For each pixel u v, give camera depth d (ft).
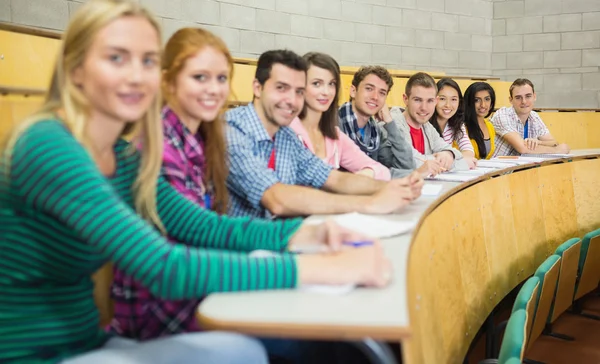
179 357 2.17
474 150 9.14
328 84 5.32
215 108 3.32
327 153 5.53
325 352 3.14
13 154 2.06
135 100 2.30
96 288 3.16
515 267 6.37
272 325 1.96
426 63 14.34
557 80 14.92
